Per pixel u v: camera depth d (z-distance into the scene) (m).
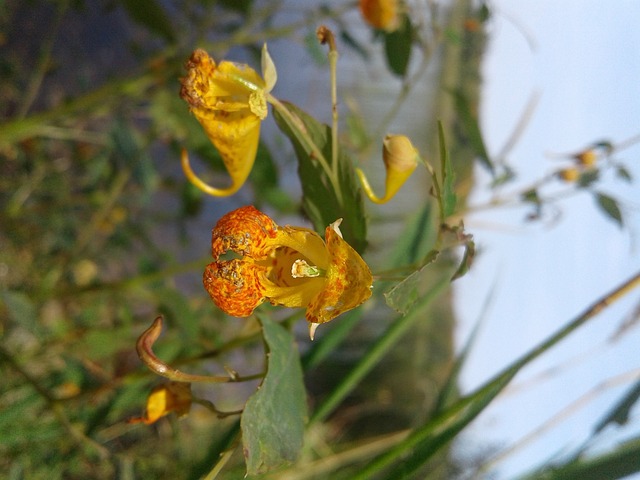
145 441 0.26
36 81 0.21
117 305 0.26
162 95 0.22
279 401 0.12
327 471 0.26
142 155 0.24
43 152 0.27
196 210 0.27
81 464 0.21
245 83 0.13
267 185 0.22
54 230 0.27
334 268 0.11
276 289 0.11
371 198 0.13
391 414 0.46
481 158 0.19
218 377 0.12
